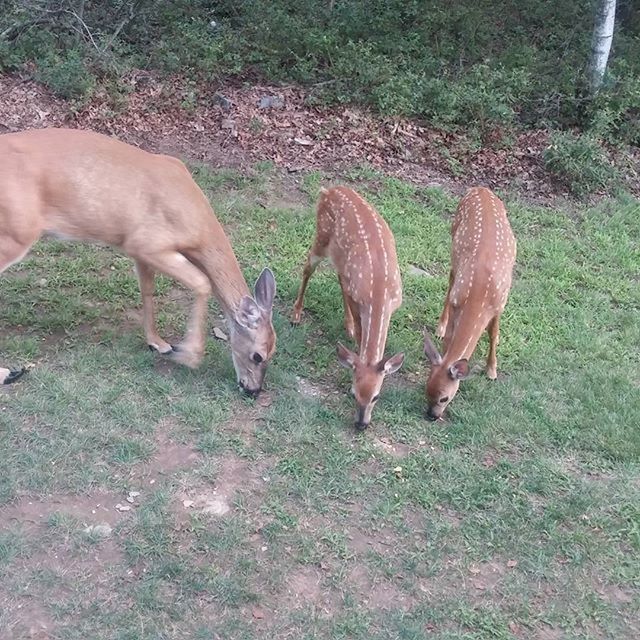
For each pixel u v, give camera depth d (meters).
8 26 4.44
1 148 2.15
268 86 4.55
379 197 3.84
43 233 2.26
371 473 2.15
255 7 5.10
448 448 2.28
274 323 2.75
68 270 2.88
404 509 2.05
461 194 4.03
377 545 1.93
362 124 4.36
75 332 2.54
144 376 2.37
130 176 2.26
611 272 3.47
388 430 2.33
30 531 1.82
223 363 2.50
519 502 2.11
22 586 1.69
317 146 4.16
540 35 5.57
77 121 3.93
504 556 1.94
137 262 2.39
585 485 2.19
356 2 5.35
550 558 1.95
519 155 4.41
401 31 5.28
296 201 3.69
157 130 4.04
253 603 1.73
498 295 2.50
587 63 4.93
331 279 3.10
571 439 2.36
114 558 1.79
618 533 2.04
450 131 4.45
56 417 2.16
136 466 2.05
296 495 2.04
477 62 5.11
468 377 2.58
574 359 2.77
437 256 3.40
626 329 2.98
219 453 2.13
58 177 2.20
